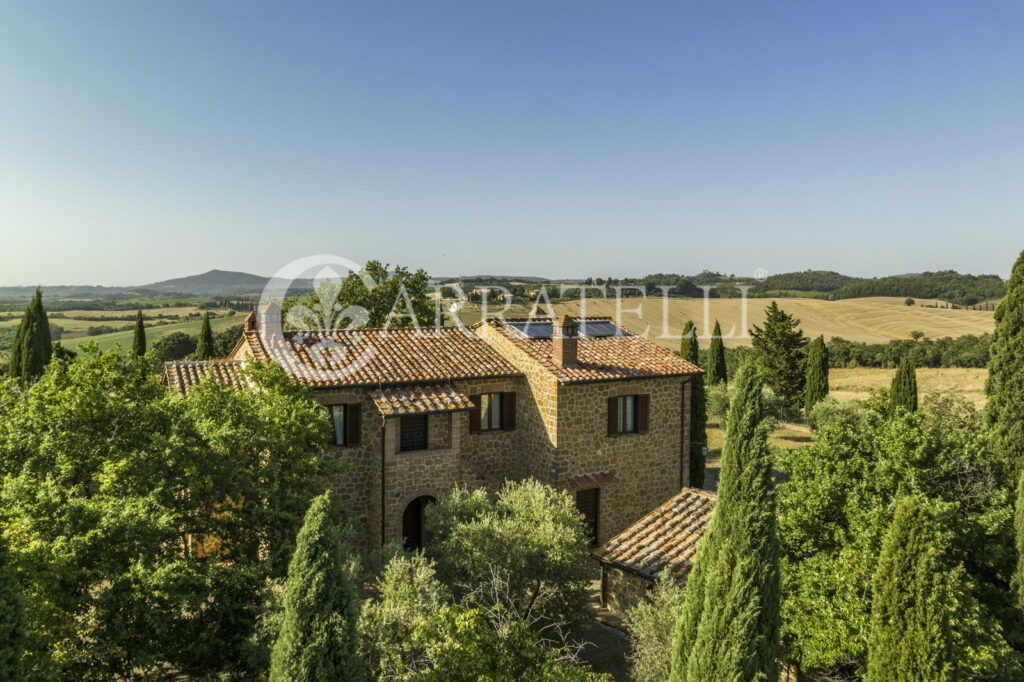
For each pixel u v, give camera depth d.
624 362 22.84
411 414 18.38
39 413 13.30
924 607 9.36
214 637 11.69
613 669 14.76
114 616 10.45
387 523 18.72
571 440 20.80
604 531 21.70
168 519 11.52
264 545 14.67
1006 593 12.31
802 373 50.69
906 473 13.27
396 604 12.16
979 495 13.04
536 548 15.23
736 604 9.11
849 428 14.80
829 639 11.36
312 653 9.00
